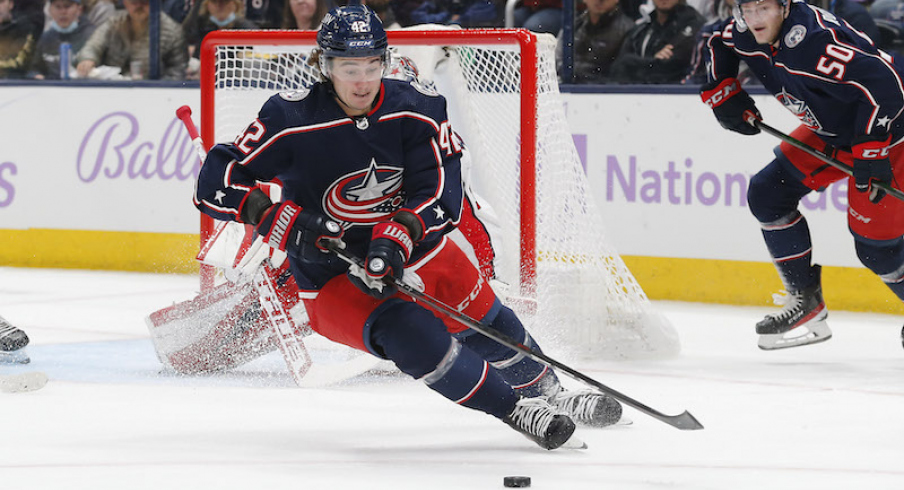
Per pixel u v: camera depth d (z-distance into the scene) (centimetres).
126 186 2834
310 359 1447
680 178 2362
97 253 2875
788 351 1780
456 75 1798
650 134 2384
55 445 1113
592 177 2447
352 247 1066
